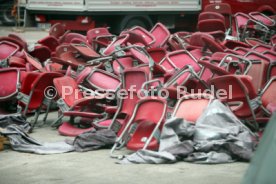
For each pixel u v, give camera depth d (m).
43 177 8.67
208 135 9.46
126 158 9.43
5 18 32.69
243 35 18.45
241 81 10.26
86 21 25.23
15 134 10.64
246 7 27.95
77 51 14.75
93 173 8.80
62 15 26.11
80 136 10.31
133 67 12.43
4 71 12.52
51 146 10.32
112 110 11.10
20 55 15.14
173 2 27.69
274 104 10.88
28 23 26.88
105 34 17.47
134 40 14.92
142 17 26.86
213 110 9.79
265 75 12.07
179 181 8.28
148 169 8.94
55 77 12.14
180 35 18.06
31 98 12.10
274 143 3.74
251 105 10.42
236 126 9.66
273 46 15.58
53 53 16.00
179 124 9.58
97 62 13.69
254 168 3.78
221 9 20.00
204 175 8.55
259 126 11.08
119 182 8.30
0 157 9.91
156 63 13.22
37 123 12.70
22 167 9.25
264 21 19.67
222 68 11.21
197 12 28.39
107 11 25.66
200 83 11.36
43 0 26.11
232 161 9.27
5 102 13.37
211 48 14.35
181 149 9.34
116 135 10.56
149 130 10.12
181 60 12.97
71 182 8.38
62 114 11.95
